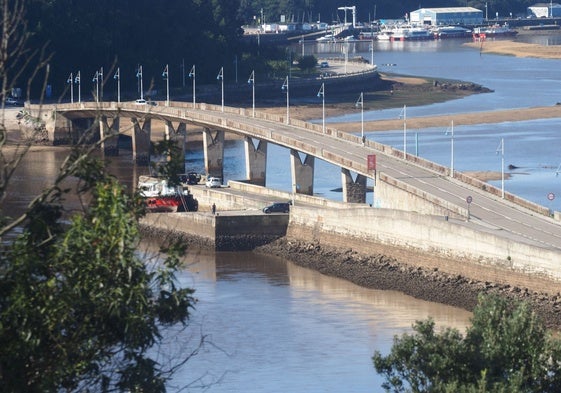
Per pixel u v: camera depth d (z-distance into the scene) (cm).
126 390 11081
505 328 15038
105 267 10750
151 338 11019
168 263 11375
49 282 10681
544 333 15088
